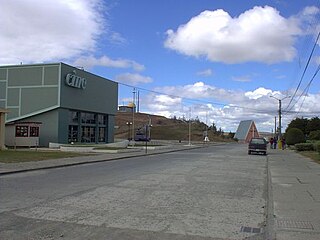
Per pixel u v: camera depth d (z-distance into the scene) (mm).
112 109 60688
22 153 29859
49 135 45969
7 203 9938
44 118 46250
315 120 83938
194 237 7133
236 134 146750
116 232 7320
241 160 30500
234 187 14250
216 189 13547
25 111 46812
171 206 10078
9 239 6652
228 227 8000
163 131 121875
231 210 9828
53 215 8609
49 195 11336
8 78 47719
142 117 146375
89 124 54406
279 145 59156
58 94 45500
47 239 6711
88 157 28766
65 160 25031
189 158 31781
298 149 46406
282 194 12758
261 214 9422
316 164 26547
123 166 22719
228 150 51125
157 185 14070
